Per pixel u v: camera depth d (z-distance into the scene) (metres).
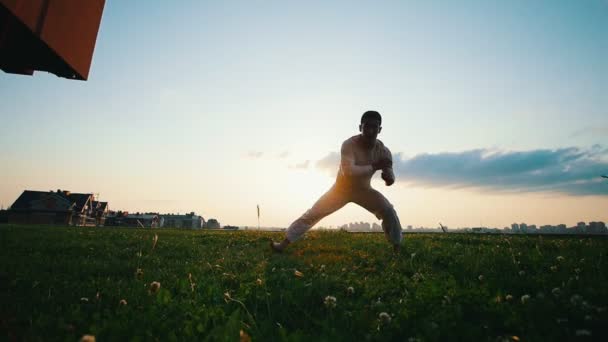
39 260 4.06
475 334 1.65
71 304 2.23
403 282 2.91
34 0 5.04
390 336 1.72
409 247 5.52
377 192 4.86
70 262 3.95
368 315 2.00
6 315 1.99
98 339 1.65
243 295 2.46
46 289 2.69
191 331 1.76
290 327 1.97
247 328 1.79
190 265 4.07
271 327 1.84
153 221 71.81
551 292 2.29
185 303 2.22
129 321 1.85
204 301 2.37
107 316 2.03
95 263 3.99
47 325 1.85
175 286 2.79
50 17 5.44
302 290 2.54
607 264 3.27
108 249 5.48
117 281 3.13
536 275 2.98
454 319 1.83
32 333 1.73
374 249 5.40
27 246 5.62
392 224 4.84
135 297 2.44
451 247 5.61
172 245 6.53
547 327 1.69
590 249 4.60
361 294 2.62
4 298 2.37
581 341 1.52
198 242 7.61
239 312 2.08
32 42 5.41
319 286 2.66
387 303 2.30
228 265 4.06
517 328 1.74
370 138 4.62
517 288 2.56
